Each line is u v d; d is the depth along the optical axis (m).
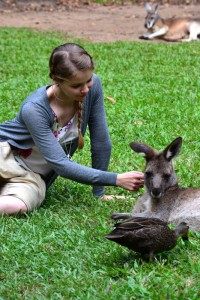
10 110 5.73
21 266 3.36
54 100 3.90
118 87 6.48
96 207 3.99
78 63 3.68
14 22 11.08
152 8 10.31
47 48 8.45
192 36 10.16
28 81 6.67
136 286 3.12
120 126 5.31
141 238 3.24
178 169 4.44
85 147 4.91
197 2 13.46
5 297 3.15
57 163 3.85
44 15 11.83
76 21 11.31
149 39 10.02
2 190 3.97
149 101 5.97
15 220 3.80
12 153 4.02
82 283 3.20
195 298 3.06
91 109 4.10
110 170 4.52
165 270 3.27
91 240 3.58
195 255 3.41
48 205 4.07
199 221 3.67
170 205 3.74
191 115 5.56
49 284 3.23
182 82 6.58
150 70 7.18
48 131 3.88
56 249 3.50
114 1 13.23
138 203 3.86
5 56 7.95
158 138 5.03
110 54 8.15
